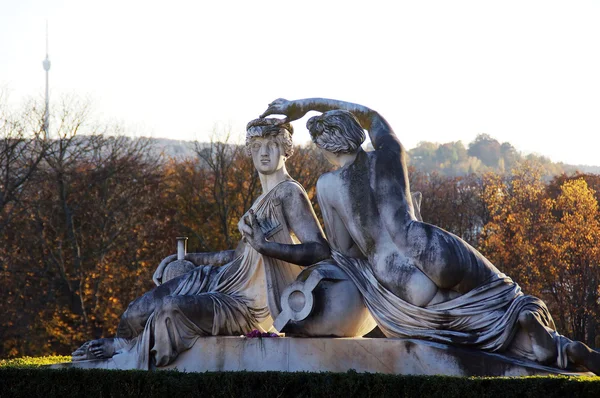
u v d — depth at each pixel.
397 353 9.16
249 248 10.61
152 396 9.39
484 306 9.22
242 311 10.47
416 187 42.25
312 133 10.15
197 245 35.84
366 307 9.86
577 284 29.42
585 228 29.70
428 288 9.35
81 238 31.88
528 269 30.23
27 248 30.19
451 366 8.92
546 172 65.06
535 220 32.44
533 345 8.97
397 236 9.57
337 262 9.98
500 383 8.10
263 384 9.04
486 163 84.31
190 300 10.19
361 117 10.65
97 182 33.16
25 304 28.88
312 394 8.80
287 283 10.44
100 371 9.70
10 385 10.01
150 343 10.20
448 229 39.47
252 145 10.90
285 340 9.70
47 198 31.56
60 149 32.56
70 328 28.88
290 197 10.55
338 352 9.43
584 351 8.76
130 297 31.08
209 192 36.22
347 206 9.79
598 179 41.34
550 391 7.99
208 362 10.04
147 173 35.28
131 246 32.47
